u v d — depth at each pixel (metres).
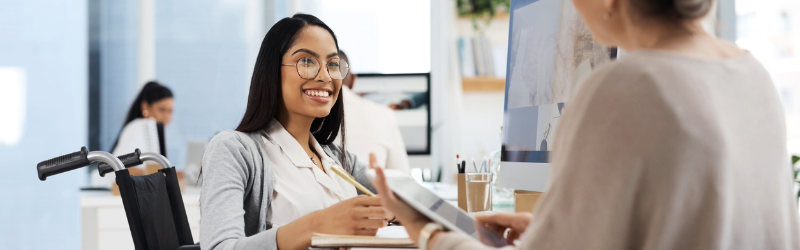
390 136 3.06
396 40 4.79
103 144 4.95
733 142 0.71
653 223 0.66
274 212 1.46
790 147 3.18
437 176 4.40
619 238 0.65
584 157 0.68
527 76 1.50
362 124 2.99
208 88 5.07
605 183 0.66
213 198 1.31
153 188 1.53
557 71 1.38
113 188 2.82
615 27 0.82
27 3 4.86
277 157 1.51
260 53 1.54
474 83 4.38
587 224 0.67
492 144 4.51
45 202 4.78
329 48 1.57
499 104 4.53
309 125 1.62
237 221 1.29
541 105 1.42
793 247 0.82
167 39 5.05
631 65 0.69
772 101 0.78
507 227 1.03
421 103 3.73
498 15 4.37
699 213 0.67
